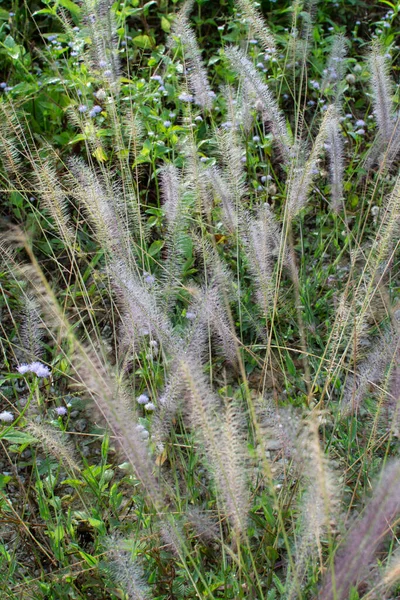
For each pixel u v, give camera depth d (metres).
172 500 2.93
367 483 3.02
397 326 3.16
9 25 5.43
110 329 4.08
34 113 4.93
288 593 2.48
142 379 3.49
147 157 4.23
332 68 4.54
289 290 3.97
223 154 3.38
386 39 5.44
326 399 3.60
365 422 3.52
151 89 4.94
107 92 4.32
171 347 3.01
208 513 2.96
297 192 3.36
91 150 4.71
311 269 4.33
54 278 4.30
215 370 3.87
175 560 2.82
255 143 4.86
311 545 2.41
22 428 3.25
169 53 5.22
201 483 3.15
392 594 2.71
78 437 3.57
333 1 5.88
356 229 4.46
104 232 3.26
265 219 3.34
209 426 2.26
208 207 3.44
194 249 4.17
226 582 2.65
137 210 3.61
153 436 2.88
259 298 3.36
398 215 2.95
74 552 2.85
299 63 5.44
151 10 5.85
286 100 5.44
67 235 3.44
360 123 4.81
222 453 2.35
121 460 3.43
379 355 3.18
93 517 2.83
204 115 4.82
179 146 4.37
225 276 3.45
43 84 4.79
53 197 3.32
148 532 2.84
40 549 3.04
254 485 3.04
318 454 2.00
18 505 3.18
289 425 2.52
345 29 5.89
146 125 4.45
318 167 4.75
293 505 2.95
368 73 5.26
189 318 3.63
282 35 5.57
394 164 5.04
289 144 3.85
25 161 4.67
